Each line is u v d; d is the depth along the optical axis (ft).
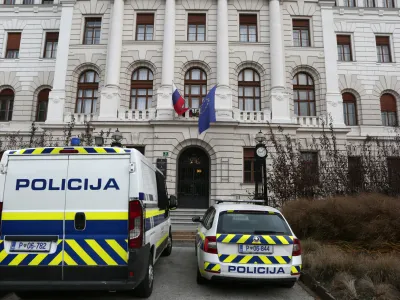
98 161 17.22
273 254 18.84
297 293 20.54
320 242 30.78
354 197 36.99
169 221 32.22
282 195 50.72
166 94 65.77
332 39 72.28
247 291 20.70
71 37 71.05
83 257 16.28
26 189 16.83
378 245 29.17
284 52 71.15
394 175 53.83
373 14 81.20
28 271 16.11
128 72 69.41
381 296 18.02
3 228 16.44
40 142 65.82
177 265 27.86
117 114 65.46
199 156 66.59
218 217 20.74
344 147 66.59
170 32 68.80
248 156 64.34
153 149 63.31
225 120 63.52
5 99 79.00
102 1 72.18
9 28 80.38
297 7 73.26
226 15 70.18
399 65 79.61
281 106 66.18
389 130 76.18
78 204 16.71
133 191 16.87
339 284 20.01
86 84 70.33
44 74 78.13
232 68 69.36
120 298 19.02
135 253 16.20
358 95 78.33
